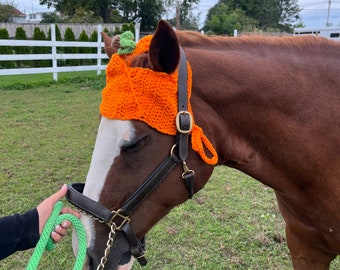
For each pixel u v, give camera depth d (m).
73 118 7.29
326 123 1.61
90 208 1.40
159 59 1.34
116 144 1.36
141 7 32.16
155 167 1.41
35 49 15.12
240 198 4.05
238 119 1.58
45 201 1.49
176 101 1.40
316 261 2.00
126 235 1.45
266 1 32.69
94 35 16.81
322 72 1.66
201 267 2.92
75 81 12.18
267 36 1.77
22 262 2.97
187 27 34.62
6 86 10.64
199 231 3.37
